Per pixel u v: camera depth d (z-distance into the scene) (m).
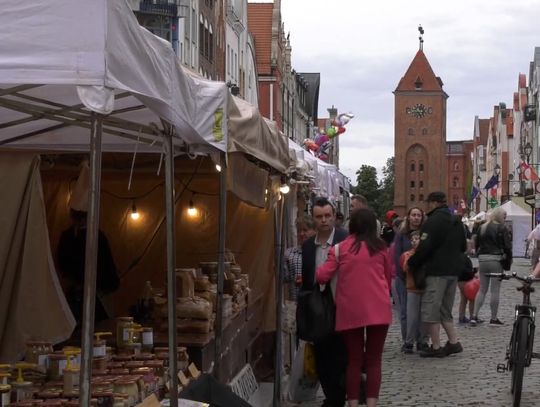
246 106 8.06
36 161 8.15
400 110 175.00
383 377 12.43
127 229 11.72
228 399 7.38
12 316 7.94
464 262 14.08
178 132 6.23
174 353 6.43
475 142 180.75
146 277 11.66
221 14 54.50
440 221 13.73
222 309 7.86
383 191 196.62
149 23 37.28
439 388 11.62
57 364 6.41
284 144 10.19
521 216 61.53
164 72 5.36
